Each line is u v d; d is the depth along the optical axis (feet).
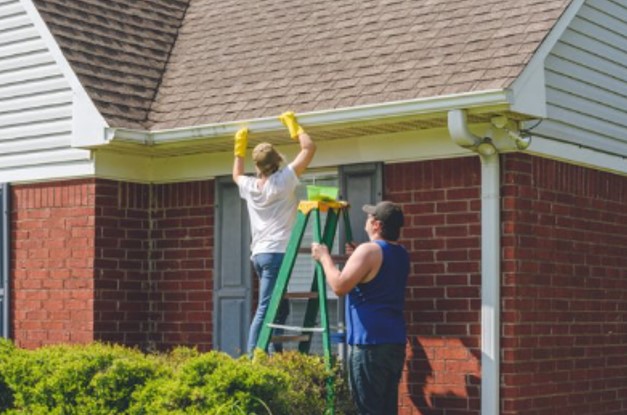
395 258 39.47
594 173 51.03
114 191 54.49
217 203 53.83
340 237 49.39
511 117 44.29
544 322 46.83
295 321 52.54
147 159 55.83
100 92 52.70
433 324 46.68
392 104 44.86
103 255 53.93
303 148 45.21
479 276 45.68
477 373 45.39
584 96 50.26
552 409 47.06
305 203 43.65
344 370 48.19
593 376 49.96
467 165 46.37
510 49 45.24
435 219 47.03
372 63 49.60
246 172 53.11
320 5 57.57
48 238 55.31
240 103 51.55
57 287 54.85
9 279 56.59
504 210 45.42
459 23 49.37
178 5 63.26
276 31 56.95
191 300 54.65
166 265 55.52
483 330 45.16
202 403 39.86
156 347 55.52
